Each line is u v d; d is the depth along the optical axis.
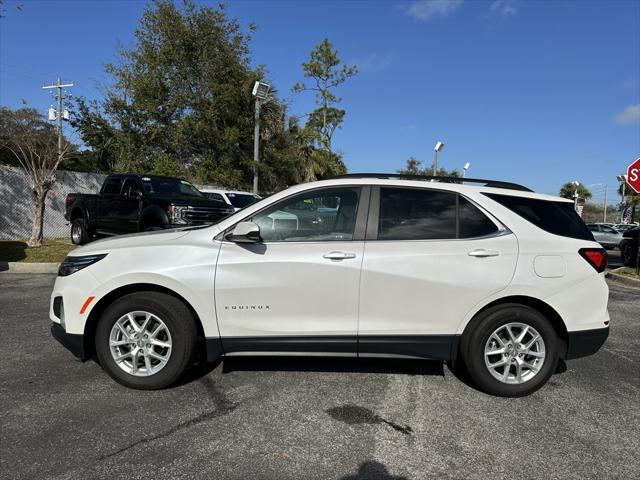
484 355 4.04
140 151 21.00
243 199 15.75
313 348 4.02
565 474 2.98
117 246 4.16
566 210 4.33
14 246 12.73
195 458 3.05
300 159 25.06
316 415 3.69
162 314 3.99
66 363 4.68
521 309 4.03
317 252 3.98
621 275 12.23
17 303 7.13
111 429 3.40
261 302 3.97
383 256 3.97
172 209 10.26
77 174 16.70
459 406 3.91
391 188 4.22
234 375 4.46
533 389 4.07
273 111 22.55
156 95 20.86
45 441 3.22
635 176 12.86
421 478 2.90
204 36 21.22
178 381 4.27
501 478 2.92
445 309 3.97
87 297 4.02
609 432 3.53
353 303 3.96
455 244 4.04
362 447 3.23
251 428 3.46
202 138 20.95
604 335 4.12
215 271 3.96
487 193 4.26
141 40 21.23
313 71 34.28
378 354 4.04
